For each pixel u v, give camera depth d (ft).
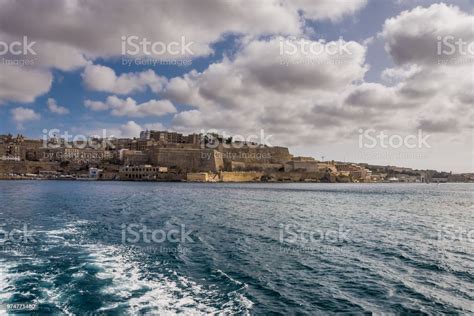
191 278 63.26
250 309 50.49
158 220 143.74
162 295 54.19
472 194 448.24
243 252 85.66
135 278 61.98
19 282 57.62
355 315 49.80
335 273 69.41
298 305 52.80
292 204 245.24
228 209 199.52
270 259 79.30
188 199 273.95
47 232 106.73
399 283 63.72
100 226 121.80
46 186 463.83
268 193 390.63
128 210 182.29
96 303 49.78
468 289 60.80
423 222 152.46
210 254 82.53
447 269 73.05
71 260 72.13
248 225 133.59
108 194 316.40
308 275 67.72
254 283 61.98
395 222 151.23
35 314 45.37
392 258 81.87
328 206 233.14
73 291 54.08
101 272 64.49
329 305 53.16
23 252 78.64
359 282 63.98
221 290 57.62
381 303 54.24
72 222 130.93
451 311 51.52
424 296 57.36
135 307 49.01
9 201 227.20
